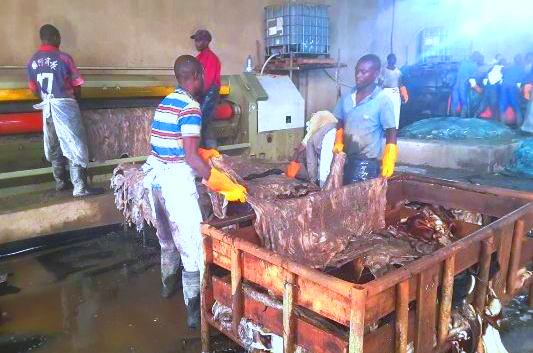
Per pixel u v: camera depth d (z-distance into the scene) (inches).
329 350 75.3
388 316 83.7
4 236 159.9
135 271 150.9
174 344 108.7
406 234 125.4
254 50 307.4
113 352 105.7
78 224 176.4
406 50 405.4
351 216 120.3
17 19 207.3
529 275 116.0
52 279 144.6
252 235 103.0
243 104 234.1
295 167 141.6
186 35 270.2
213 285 98.7
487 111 346.3
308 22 298.2
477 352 93.7
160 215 118.9
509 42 389.1
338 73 343.6
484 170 263.0
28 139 185.9
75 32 226.1
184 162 108.8
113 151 208.5
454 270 86.5
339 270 108.5
